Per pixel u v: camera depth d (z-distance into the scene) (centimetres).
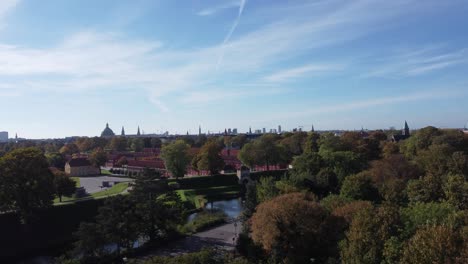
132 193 9094
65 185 12312
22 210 9112
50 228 9619
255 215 6794
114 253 7600
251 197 9106
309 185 10381
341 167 11444
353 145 17738
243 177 16712
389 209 5200
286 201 6519
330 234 6150
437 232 4028
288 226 6306
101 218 7862
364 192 8569
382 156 17412
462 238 4038
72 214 10194
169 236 8712
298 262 6150
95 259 7231
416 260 3862
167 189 10719
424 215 5175
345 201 7194
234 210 12488
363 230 4962
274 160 18388
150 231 8425
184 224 9875
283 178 11450
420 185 7500
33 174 9356
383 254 4456
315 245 6228
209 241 8506
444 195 7088
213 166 17512
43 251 8825
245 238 7419
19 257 8425
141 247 8038
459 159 9238
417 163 10531
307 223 6241
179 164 16288
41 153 10188
